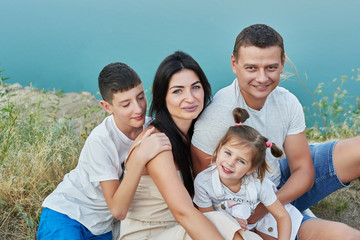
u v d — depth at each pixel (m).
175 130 2.48
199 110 2.42
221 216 2.23
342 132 4.54
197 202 2.54
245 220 2.47
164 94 2.39
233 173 2.38
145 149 2.25
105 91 2.56
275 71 2.40
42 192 3.28
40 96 4.94
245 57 2.37
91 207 2.75
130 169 2.27
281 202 2.62
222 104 2.55
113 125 2.70
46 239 2.60
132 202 2.51
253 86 2.43
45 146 3.53
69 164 3.64
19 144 3.63
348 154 2.77
